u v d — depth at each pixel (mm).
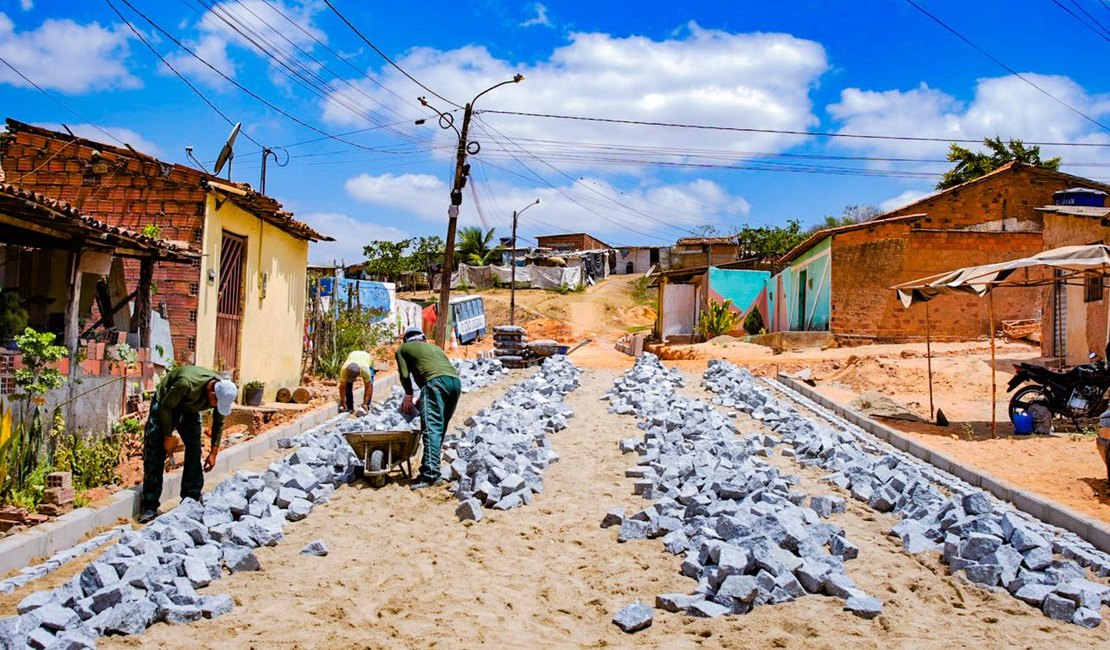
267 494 8539
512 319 42844
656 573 6645
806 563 6332
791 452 10992
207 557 6828
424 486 9352
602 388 18250
